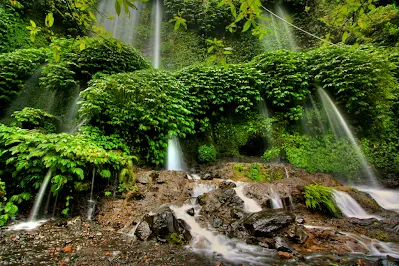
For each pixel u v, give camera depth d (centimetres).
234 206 404
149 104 594
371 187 612
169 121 622
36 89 774
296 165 667
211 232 336
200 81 768
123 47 809
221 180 533
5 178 382
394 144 699
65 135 425
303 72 777
